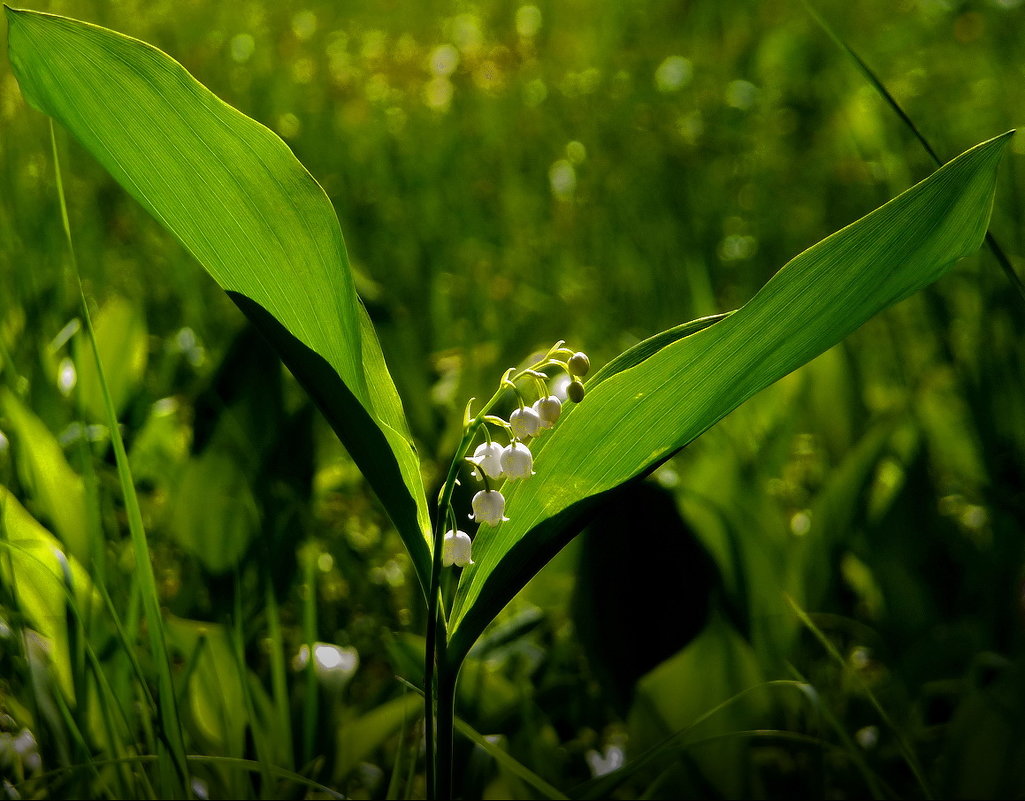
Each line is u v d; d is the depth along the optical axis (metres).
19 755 0.84
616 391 0.73
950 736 0.82
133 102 0.73
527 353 1.22
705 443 1.08
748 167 2.08
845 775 0.85
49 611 0.85
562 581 0.93
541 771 0.84
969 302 1.32
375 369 0.76
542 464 0.75
